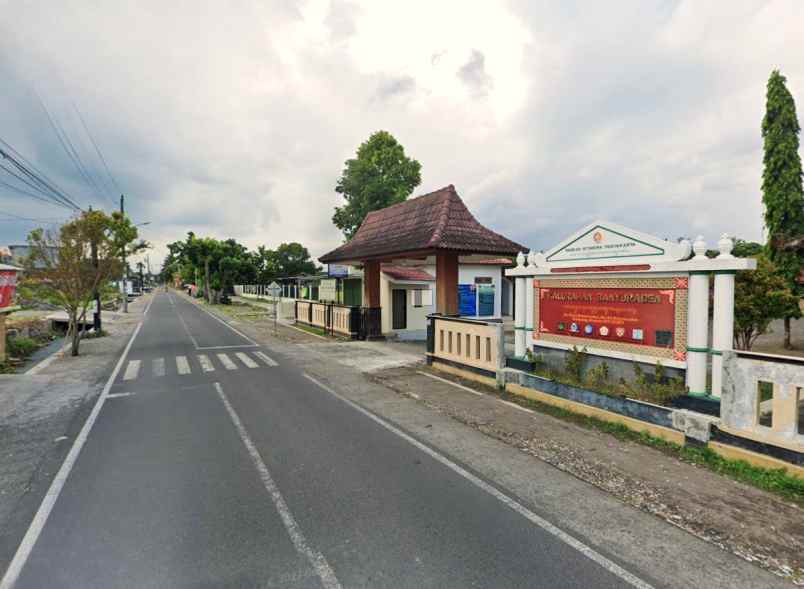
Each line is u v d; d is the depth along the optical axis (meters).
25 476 4.78
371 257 13.83
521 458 5.31
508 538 3.59
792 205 16.39
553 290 7.94
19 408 7.49
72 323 13.46
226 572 3.13
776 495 4.30
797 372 4.41
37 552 3.38
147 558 3.29
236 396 8.31
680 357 5.84
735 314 9.29
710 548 3.45
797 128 16.70
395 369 11.02
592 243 7.10
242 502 4.19
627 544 3.50
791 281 15.84
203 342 16.45
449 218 11.84
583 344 7.34
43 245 13.57
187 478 4.71
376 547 3.45
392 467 5.04
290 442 5.84
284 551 3.39
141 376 10.20
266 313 32.62
